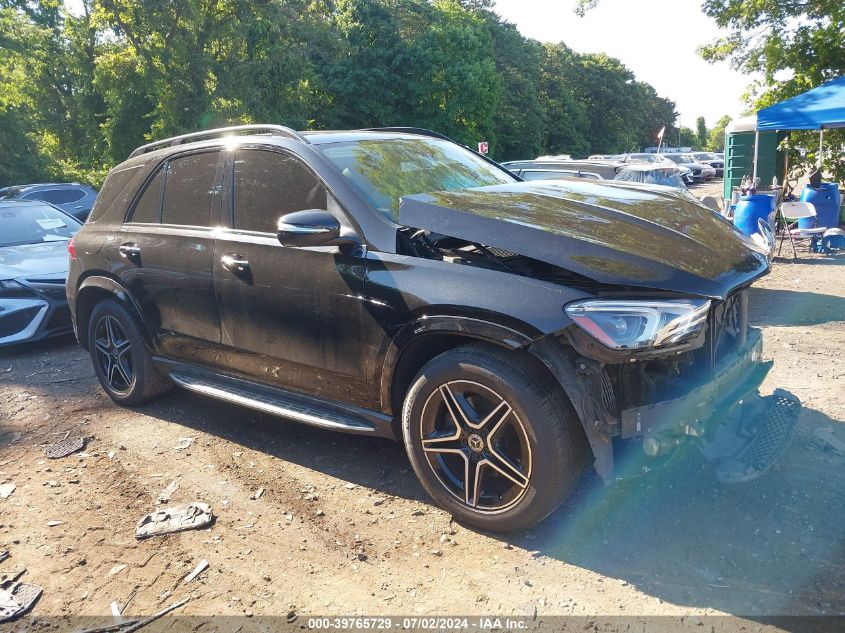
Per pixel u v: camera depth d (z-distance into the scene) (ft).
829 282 27.50
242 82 86.02
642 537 9.81
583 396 8.95
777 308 23.32
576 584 8.91
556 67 231.50
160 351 14.88
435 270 10.00
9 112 80.64
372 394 10.98
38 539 10.72
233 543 10.31
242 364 13.01
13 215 26.37
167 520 10.98
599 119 250.16
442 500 10.44
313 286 11.27
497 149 181.27
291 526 10.69
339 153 12.21
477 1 193.06
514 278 9.38
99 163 109.29
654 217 10.89
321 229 10.33
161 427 14.85
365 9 122.93
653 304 8.71
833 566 8.91
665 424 9.13
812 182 37.83
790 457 11.87
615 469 9.23
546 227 9.72
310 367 11.73
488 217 9.92
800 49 50.16
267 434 14.23
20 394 17.87
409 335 10.14
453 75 128.88
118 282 15.28
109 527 10.96
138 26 81.92
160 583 9.46
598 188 12.63
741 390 10.64
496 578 9.14
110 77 93.35
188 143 14.78
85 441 14.38
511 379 9.23
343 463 12.73
